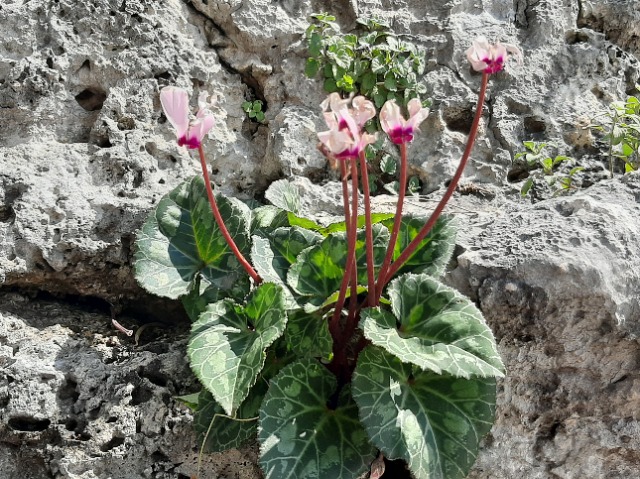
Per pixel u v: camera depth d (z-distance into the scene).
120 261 0.37
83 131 0.41
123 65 0.42
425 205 0.42
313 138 0.45
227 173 0.44
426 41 0.47
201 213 0.34
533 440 0.33
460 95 0.46
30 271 0.36
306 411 0.29
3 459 0.31
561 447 0.33
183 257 0.33
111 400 0.32
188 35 0.45
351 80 0.45
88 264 0.37
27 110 0.41
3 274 0.35
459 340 0.28
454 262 0.33
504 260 0.32
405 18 0.48
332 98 0.26
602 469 0.34
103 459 0.31
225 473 0.32
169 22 0.44
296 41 0.46
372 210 0.40
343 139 0.25
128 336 0.36
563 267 0.31
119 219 0.37
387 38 0.46
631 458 0.34
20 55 0.41
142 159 0.40
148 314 0.39
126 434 0.31
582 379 0.33
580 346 0.32
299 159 0.44
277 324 0.28
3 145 0.40
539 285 0.31
